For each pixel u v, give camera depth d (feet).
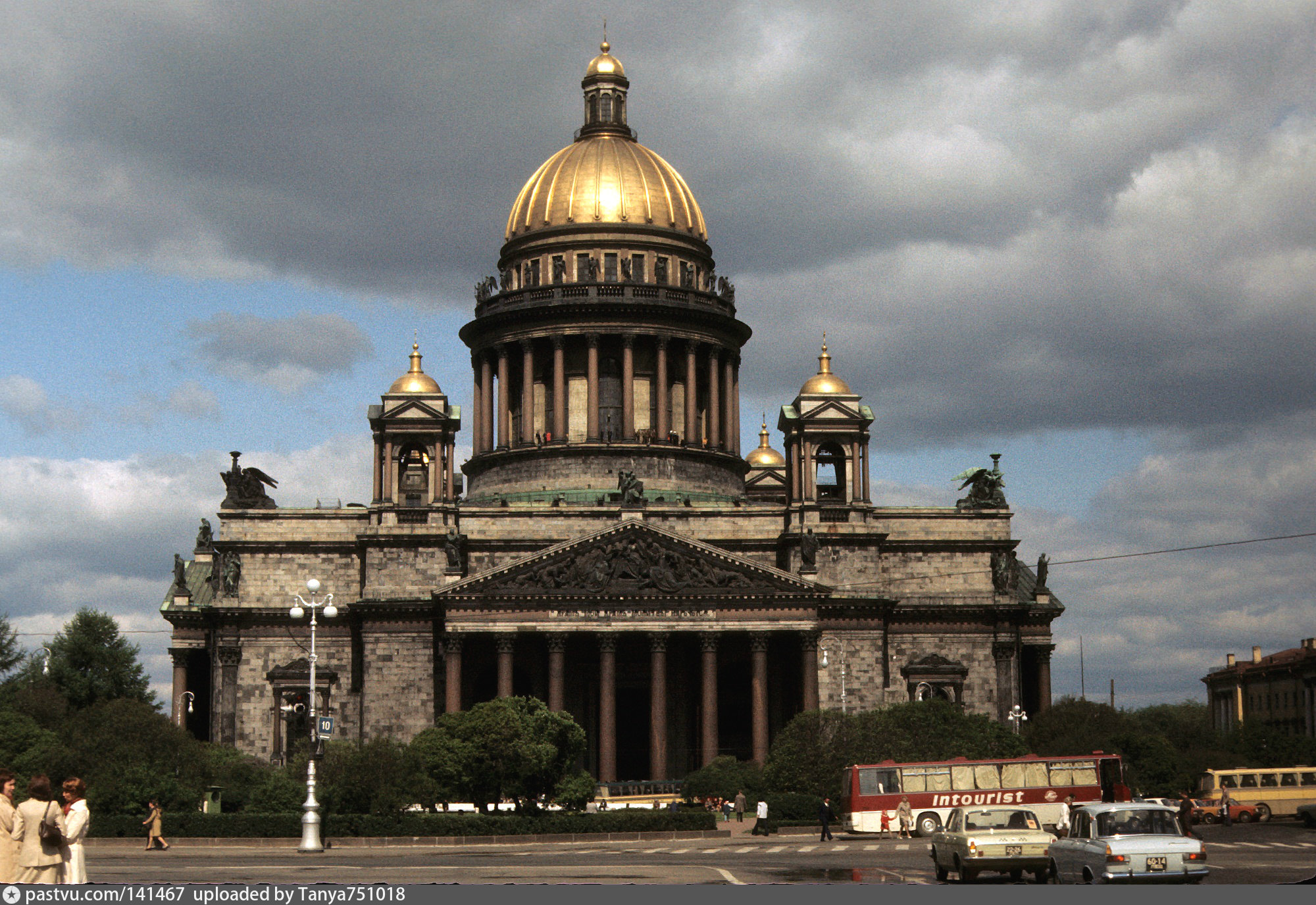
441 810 590.96
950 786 516.73
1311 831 506.48
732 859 386.52
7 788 202.49
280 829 469.16
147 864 374.84
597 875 326.03
